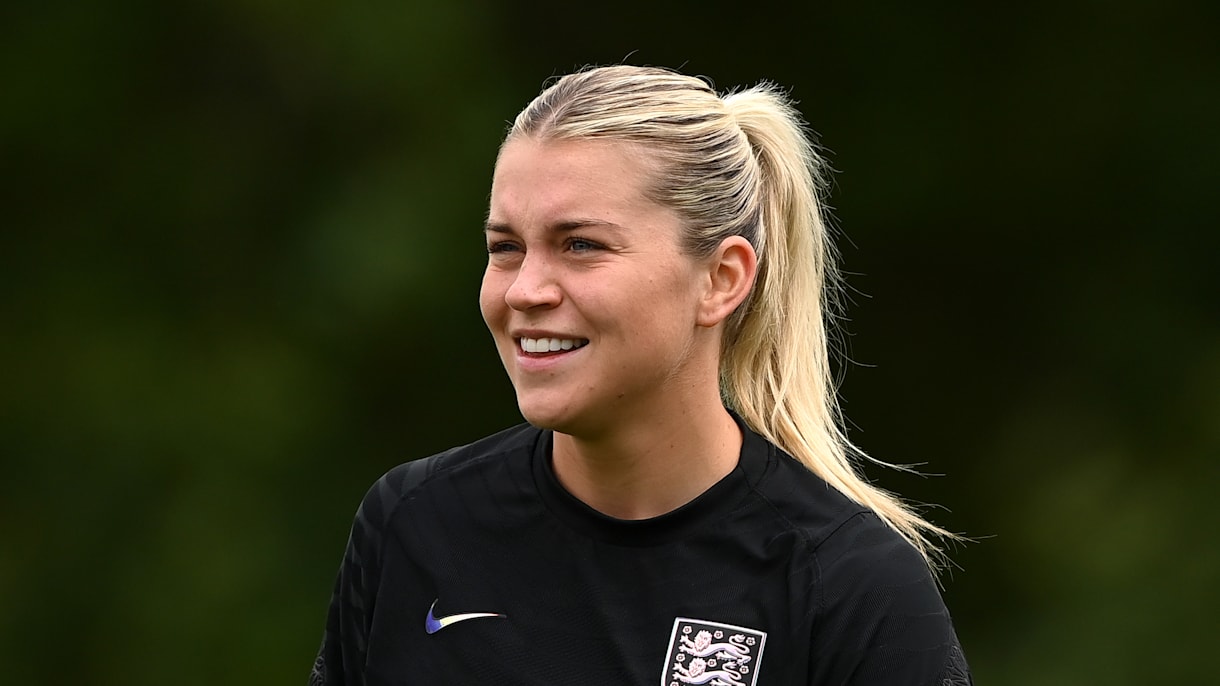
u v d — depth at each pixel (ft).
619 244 25.63
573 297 25.62
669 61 104.27
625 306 25.64
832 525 26.84
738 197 27.25
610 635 26.45
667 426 26.94
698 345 27.07
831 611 25.95
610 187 25.63
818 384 29.94
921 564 26.99
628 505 27.37
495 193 26.43
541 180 25.76
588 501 27.66
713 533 26.84
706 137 26.73
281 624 92.89
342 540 96.27
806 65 103.91
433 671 27.27
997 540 98.37
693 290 26.55
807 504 27.17
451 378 99.19
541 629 26.84
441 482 28.76
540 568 27.25
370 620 28.76
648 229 25.84
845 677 25.72
